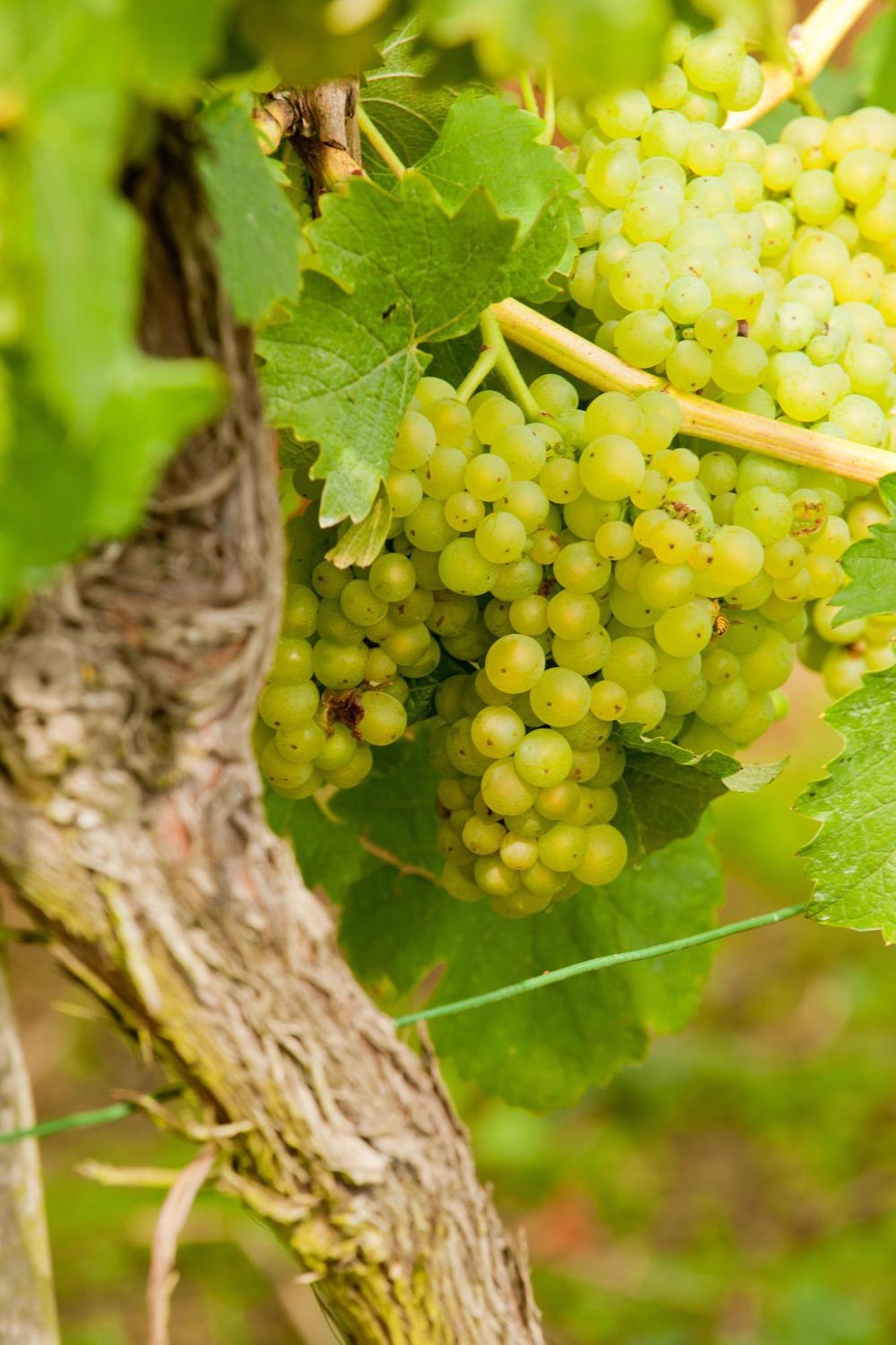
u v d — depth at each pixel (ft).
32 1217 3.34
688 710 3.56
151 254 3.07
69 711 3.12
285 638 3.46
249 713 3.19
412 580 3.45
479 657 3.54
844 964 9.34
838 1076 8.47
